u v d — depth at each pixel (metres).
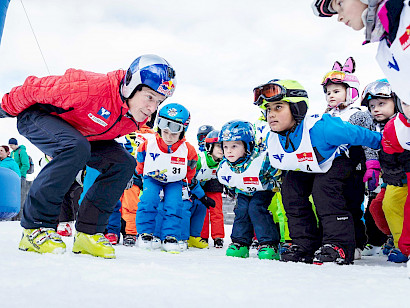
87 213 2.22
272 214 3.12
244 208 3.17
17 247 2.29
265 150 3.05
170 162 3.64
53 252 2.03
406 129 2.29
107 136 2.27
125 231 4.22
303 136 2.56
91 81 2.12
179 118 3.54
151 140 3.77
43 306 0.94
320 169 2.56
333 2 1.45
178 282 1.32
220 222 4.67
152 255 2.61
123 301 1.02
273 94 2.50
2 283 1.19
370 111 3.14
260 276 1.52
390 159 2.48
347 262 2.39
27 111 2.22
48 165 2.08
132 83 2.06
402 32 1.30
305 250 2.70
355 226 2.98
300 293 1.18
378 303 1.07
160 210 4.10
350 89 3.81
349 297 1.14
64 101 2.06
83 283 1.23
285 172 3.04
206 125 5.82
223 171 3.17
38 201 2.07
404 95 1.44
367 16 1.37
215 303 1.03
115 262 1.87
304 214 2.75
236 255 3.05
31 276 1.31
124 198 4.29
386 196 2.89
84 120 2.14
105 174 2.28
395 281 1.45
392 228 2.85
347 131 2.47
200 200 4.28
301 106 2.52
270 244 2.95
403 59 1.33
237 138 2.93
